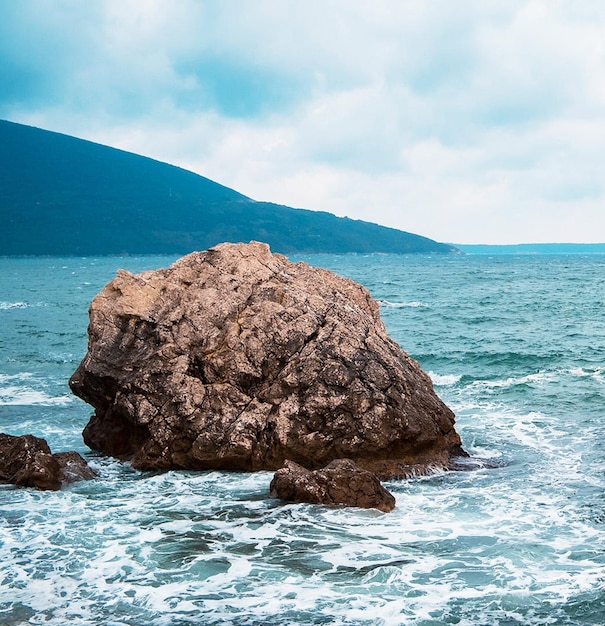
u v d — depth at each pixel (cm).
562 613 1017
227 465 1720
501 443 1955
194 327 1870
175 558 1215
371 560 1202
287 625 991
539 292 8031
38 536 1309
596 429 2072
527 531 1327
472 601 1055
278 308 1870
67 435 2097
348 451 1694
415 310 5997
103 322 1909
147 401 1783
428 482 1639
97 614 1026
